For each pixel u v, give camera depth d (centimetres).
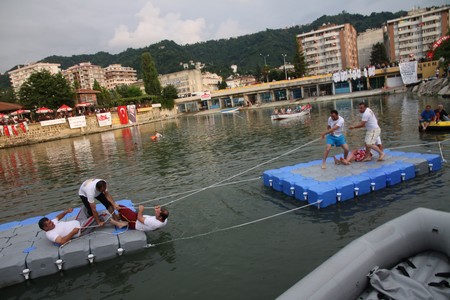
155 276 611
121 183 1415
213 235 759
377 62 9219
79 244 676
